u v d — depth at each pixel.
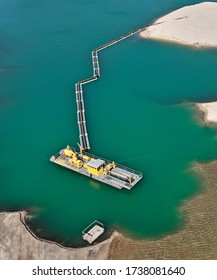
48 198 73.25
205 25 134.50
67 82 110.62
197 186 73.88
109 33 137.12
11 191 75.19
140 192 73.06
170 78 109.94
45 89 107.88
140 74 112.50
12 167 81.19
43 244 63.25
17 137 90.12
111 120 93.81
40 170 79.94
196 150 83.25
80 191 74.31
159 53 122.69
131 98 102.12
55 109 99.38
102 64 118.06
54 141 88.19
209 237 63.41
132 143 85.94
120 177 74.31
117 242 63.28
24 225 67.06
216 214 67.56
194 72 112.31
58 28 142.25
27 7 160.38
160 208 69.62
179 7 155.62
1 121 95.94
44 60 122.31
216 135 87.56
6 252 62.34
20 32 140.75
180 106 97.94
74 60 121.44
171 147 84.38
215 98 100.38
